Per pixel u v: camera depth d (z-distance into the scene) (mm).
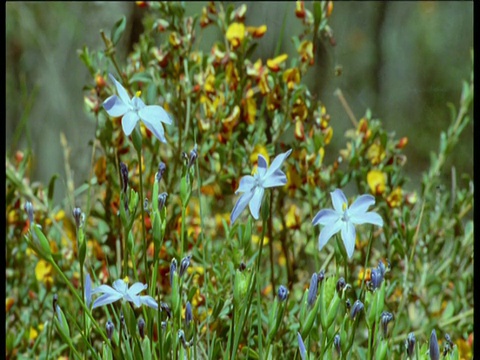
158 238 1684
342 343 1668
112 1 2873
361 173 1996
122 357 1687
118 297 1664
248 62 1981
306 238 2027
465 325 1972
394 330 1869
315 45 1983
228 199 2123
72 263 1987
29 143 2068
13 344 1915
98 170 1979
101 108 1972
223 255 1898
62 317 1679
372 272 1670
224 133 1974
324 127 1997
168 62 1992
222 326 1855
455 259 2020
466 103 2047
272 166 1668
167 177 1982
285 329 1856
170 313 1710
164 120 1678
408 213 1944
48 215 1994
